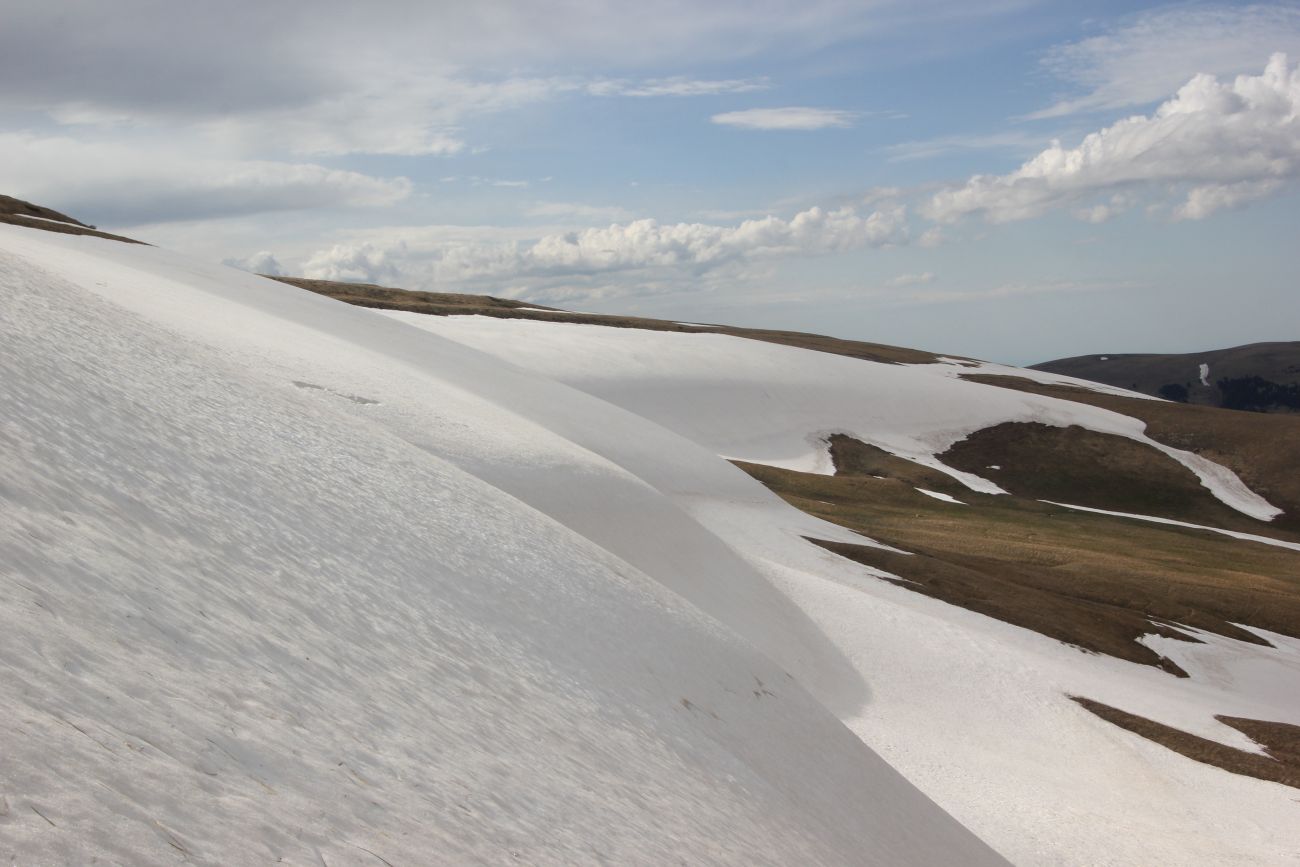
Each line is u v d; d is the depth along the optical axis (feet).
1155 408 379.14
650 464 170.60
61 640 19.84
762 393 330.75
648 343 354.95
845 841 49.75
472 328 340.39
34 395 36.35
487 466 93.91
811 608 125.08
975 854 64.64
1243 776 101.50
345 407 87.04
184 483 36.99
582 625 53.72
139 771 16.89
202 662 23.54
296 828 18.53
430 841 21.49
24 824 13.52
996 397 365.61
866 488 271.49
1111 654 146.51
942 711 107.45
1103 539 250.57
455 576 47.96
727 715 56.49
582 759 35.24
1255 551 258.37
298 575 34.99
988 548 208.03
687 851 32.24
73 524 26.61
